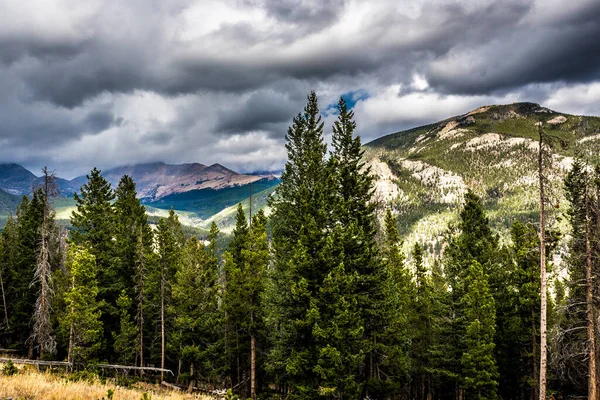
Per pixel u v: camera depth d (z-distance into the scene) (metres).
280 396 40.50
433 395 45.69
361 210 31.41
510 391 37.19
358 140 32.91
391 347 31.09
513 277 36.09
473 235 39.19
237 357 39.84
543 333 21.69
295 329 25.84
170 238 44.00
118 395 17.03
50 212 33.41
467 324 34.12
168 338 40.47
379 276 29.55
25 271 43.97
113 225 44.53
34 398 14.53
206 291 39.09
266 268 34.44
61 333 35.78
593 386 24.19
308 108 34.94
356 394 24.94
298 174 34.12
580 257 25.02
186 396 23.69
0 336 46.94
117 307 42.19
